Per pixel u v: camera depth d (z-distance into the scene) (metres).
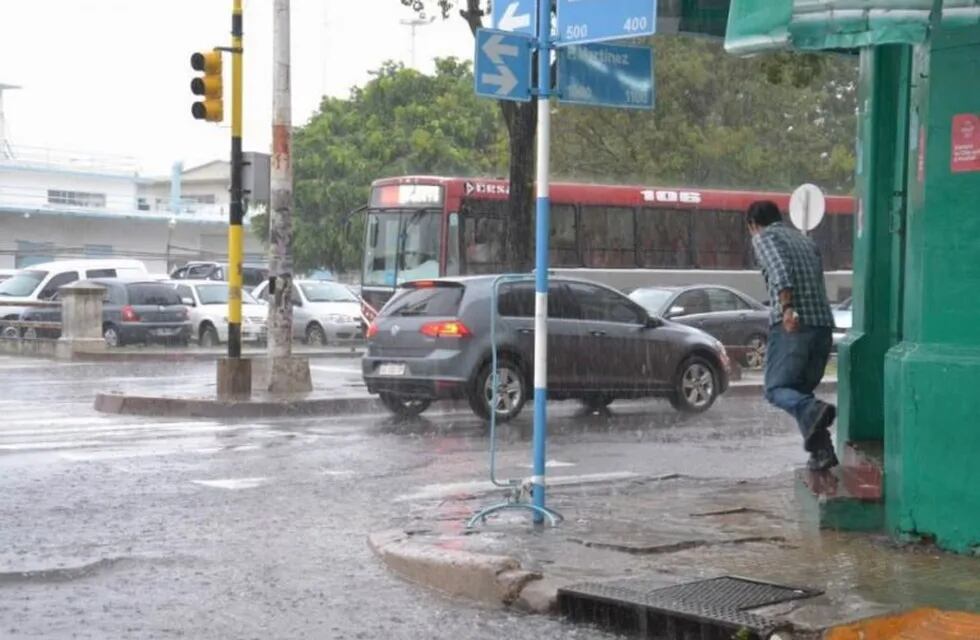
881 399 11.01
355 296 39.84
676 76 41.72
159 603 8.25
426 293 18.45
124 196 70.62
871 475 9.92
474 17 24.45
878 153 10.82
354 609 8.12
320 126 55.34
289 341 21.23
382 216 31.89
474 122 55.25
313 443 16.06
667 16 12.76
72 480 13.05
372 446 15.80
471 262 30.83
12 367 29.36
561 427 18.12
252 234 68.94
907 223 9.43
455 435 17.00
